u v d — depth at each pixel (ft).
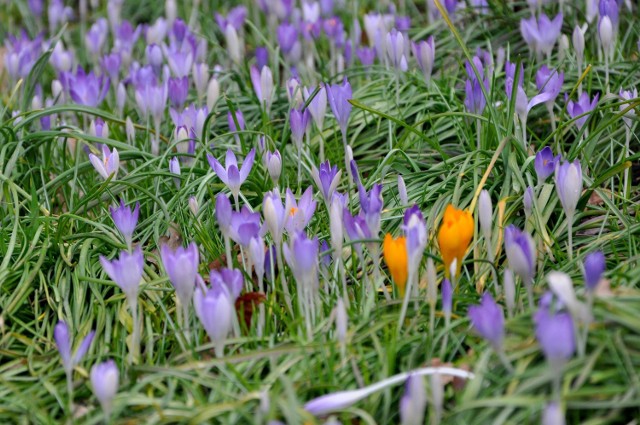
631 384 8.93
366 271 11.55
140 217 14.48
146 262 13.20
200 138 15.90
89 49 19.92
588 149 14.16
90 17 24.75
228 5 23.73
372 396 9.70
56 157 17.10
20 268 12.87
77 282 12.48
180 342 10.78
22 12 23.72
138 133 17.72
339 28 19.10
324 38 20.88
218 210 10.96
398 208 12.85
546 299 9.00
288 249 10.95
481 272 12.01
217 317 9.70
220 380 10.05
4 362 11.63
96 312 12.09
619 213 12.44
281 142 15.88
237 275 10.44
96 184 14.80
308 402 9.40
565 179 11.25
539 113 16.25
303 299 11.09
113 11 21.85
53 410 10.26
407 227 10.25
